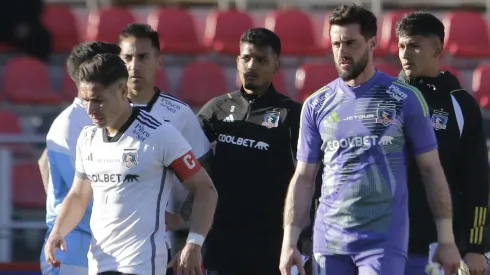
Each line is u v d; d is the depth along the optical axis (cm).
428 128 1562
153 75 1880
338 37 1555
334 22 1562
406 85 1578
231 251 1931
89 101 1509
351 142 1565
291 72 4284
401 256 1560
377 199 1549
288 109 1945
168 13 4556
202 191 1580
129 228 1532
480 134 1714
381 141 1552
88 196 1625
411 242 1675
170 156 1548
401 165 1562
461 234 1722
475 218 1700
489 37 4519
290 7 4888
